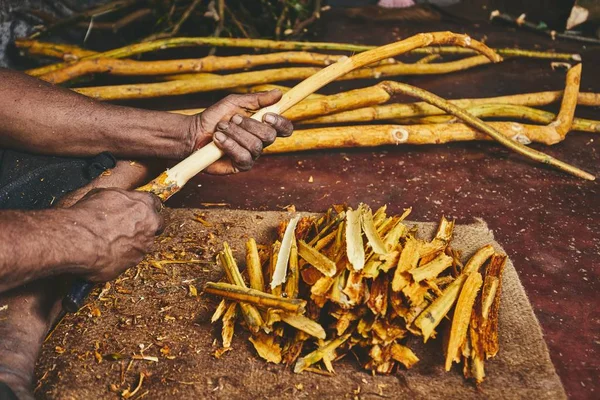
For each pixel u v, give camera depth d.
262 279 1.93
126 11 4.75
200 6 4.70
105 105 2.09
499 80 4.14
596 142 3.34
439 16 5.46
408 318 1.72
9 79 2.00
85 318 1.96
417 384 1.75
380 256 1.78
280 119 1.98
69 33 4.49
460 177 2.98
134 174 2.12
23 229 1.44
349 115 3.16
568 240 2.53
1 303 1.65
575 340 2.01
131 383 1.74
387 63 3.87
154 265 2.19
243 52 4.53
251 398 1.70
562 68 4.34
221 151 1.92
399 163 3.09
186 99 3.74
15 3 4.02
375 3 6.02
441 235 2.15
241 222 2.47
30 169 2.01
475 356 1.76
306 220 2.13
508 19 5.27
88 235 1.54
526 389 1.75
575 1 4.81
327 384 1.74
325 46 3.81
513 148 3.02
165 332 1.91
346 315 1.76
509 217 2.67
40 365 1.79
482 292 1.88
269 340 1.81
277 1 4.88
